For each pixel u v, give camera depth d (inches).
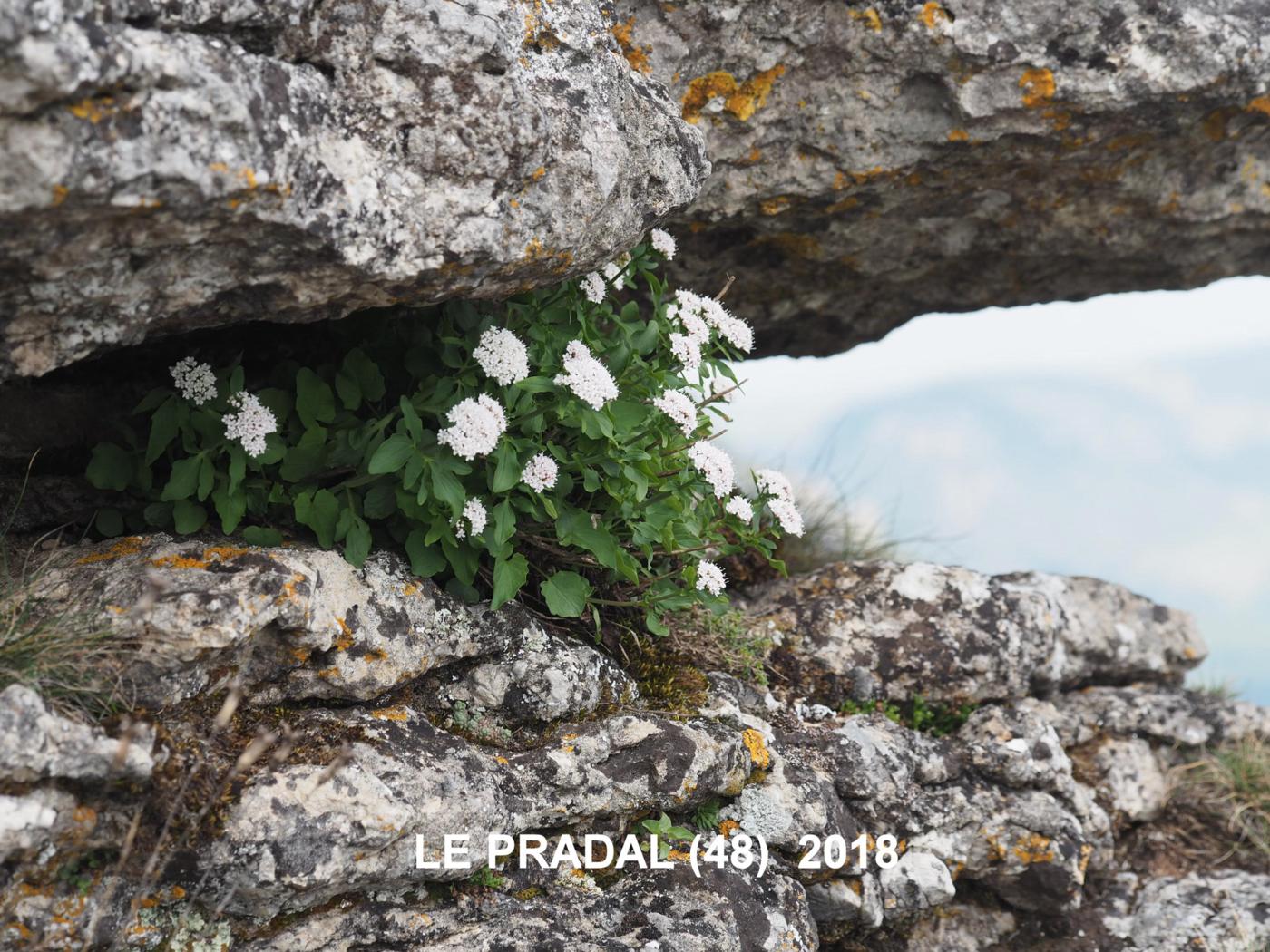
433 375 133.8
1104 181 192.9
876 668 191.0
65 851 101.9
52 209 87.6
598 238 128.3
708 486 155.4
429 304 122.0
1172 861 197.5
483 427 122.0
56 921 100.4
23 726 95.8
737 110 170.6
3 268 93.0
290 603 117.8
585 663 147.9
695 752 144.4
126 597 114.5
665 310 154.6
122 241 95.6
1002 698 197.0
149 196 91.1
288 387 137.3
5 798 94.4
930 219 199.3
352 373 131.8
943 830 174.6
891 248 205.8
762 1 162.2
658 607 155.7
